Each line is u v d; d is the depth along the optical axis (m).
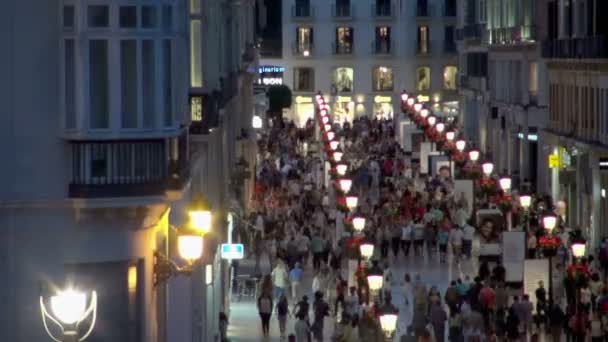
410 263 101.06
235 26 102.94
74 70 42.38
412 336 71.50
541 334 77.44
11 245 42.94
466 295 78.25
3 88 42.28
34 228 43.06
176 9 43.72
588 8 116.94
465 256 101.69
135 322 45.16
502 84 160.12
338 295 81.81
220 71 80.12
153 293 46.94
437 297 76.75
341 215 103.88
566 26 127.88
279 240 100.06
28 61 42.31
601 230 109.31
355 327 73.00
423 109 168.88
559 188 125.06
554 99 131.00
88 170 42.94
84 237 43.56
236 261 91.69
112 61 42.44
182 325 58.38
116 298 44.47
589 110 115.81
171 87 43.53
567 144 121.44
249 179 122.25
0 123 42.34
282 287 86.31
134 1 42.44
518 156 150.12
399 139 182.50
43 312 42.97
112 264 44.34
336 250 94.81
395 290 91.25
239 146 117.38
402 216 107.25
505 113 156.38
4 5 42.09
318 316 77.38
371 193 135.25
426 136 153.50
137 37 42.56
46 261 43.22
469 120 186.12
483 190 114.81
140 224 44.78
